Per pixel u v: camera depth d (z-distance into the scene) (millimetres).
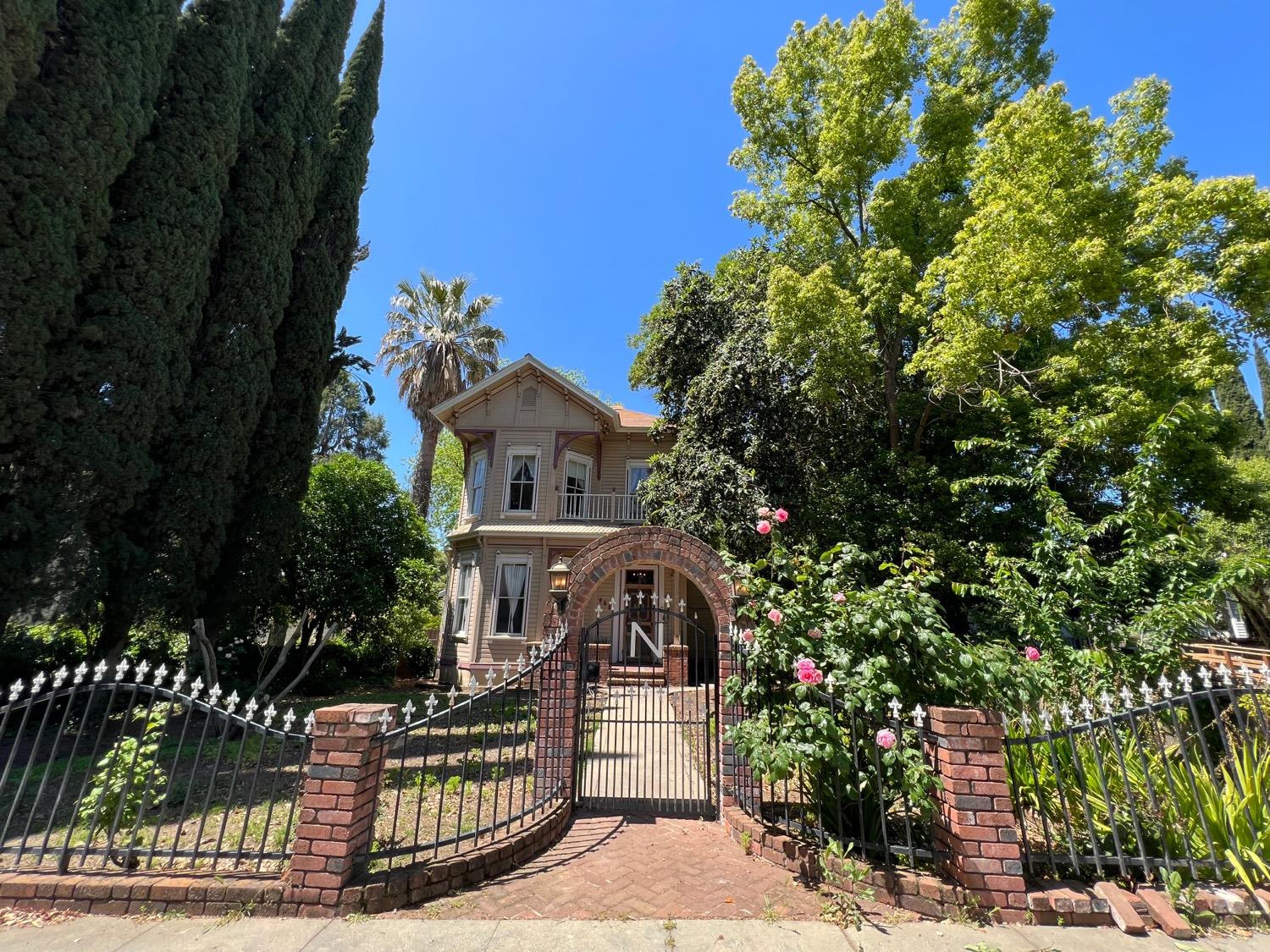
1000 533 11375
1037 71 13023
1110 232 9789
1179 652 5434
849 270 12875
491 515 17188
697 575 5984
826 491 12125
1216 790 3936
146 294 8836
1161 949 3254
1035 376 11336
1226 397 28047
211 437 9930
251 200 10930
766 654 4746
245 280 10688
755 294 13945
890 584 4879
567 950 3279
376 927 3498
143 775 4164
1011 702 4695
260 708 11383
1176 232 8984
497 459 17625
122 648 9367
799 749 4012
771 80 13617
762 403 12758
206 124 9734
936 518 11609
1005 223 9461
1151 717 4309
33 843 4852
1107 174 10562
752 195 14344
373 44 14672
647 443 19344
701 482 11875
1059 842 4375
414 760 7656
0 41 6961
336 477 14688
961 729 3867
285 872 3818
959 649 4438
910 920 3580
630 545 6035
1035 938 3383
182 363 9523
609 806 5836
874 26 12375
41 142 7562
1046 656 5672
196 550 9773
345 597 13727
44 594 7789
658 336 15328
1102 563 11156
